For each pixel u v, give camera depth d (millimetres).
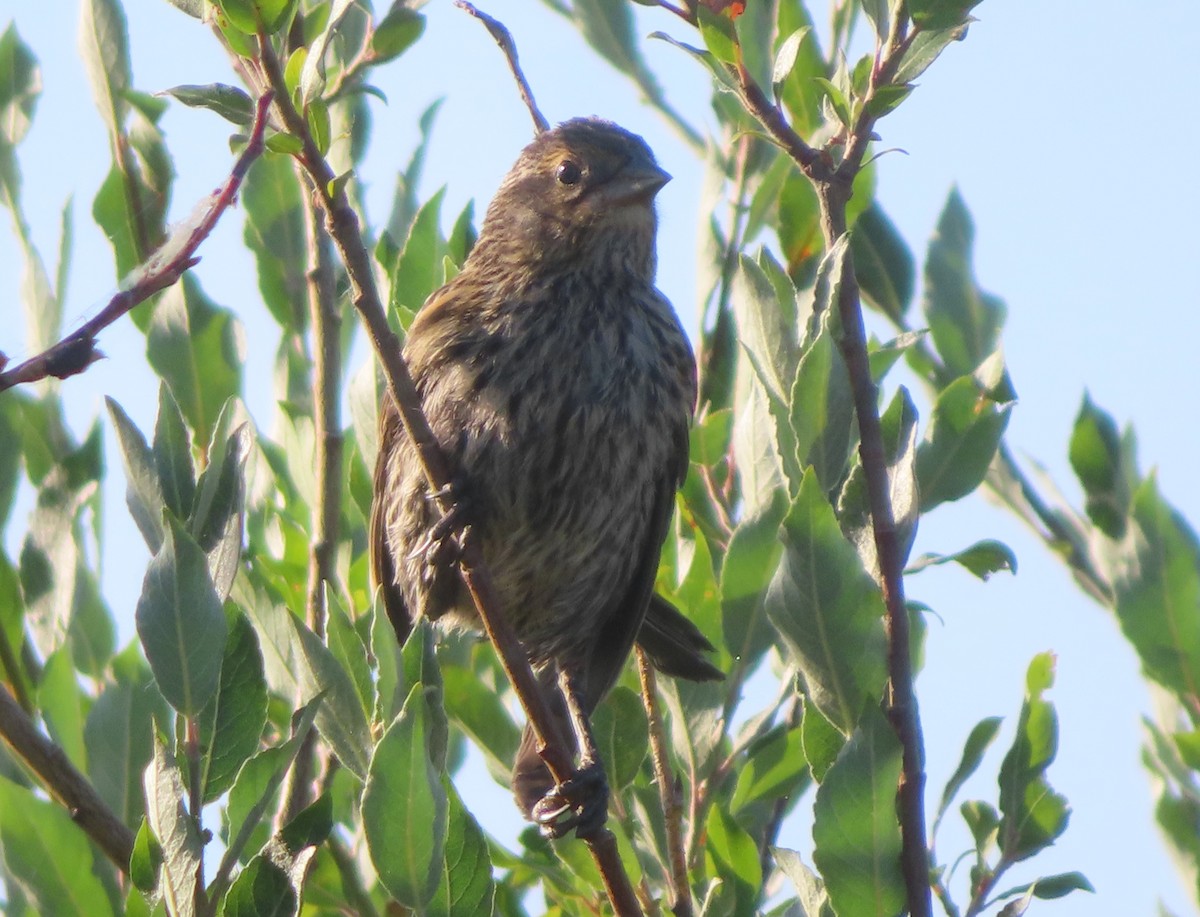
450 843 5184
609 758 6824
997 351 6527
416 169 8320
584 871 6691
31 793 5648
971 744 6199
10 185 7488
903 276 7637
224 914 4871
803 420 5754
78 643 6859
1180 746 6262
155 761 4922
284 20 5289
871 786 5359
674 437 9398
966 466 6379
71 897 5594
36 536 6953
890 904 5363
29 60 7781
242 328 7676
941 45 5898
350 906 6457
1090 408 6793
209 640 4898
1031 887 5875
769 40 7941
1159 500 6387
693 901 6402
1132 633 6348
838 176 5855
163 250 3824
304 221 8141
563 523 9203
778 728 6727
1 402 7141
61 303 7234
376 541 8297
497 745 7109
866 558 5773
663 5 6012
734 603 6707
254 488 7934
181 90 5527
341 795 6988
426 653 5539
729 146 7801
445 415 9078
